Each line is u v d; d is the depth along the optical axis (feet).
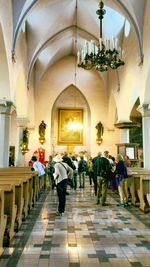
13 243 16.38
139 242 16.60
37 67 67.62
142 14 39.65
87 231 19.11
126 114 56.75
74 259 13.83
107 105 71.72
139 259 13.82
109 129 70.85
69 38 61.52
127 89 52.13
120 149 51.88
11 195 16.79
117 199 33.96
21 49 45.91
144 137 40.55
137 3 39.32
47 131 69.97
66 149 72.08
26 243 16.38
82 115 73.61
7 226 16.46
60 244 16.22
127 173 29.14
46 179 47.73
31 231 19.08
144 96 39.60
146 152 40.34
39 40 52.65
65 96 73.97
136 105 75.82
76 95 74.13
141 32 40.06
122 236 17.85
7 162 38.81
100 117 71.67
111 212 25.76
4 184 16.21
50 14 48.85
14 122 73.56
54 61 69.87
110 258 13.96
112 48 31.14
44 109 70.59
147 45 37.73
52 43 59.77
